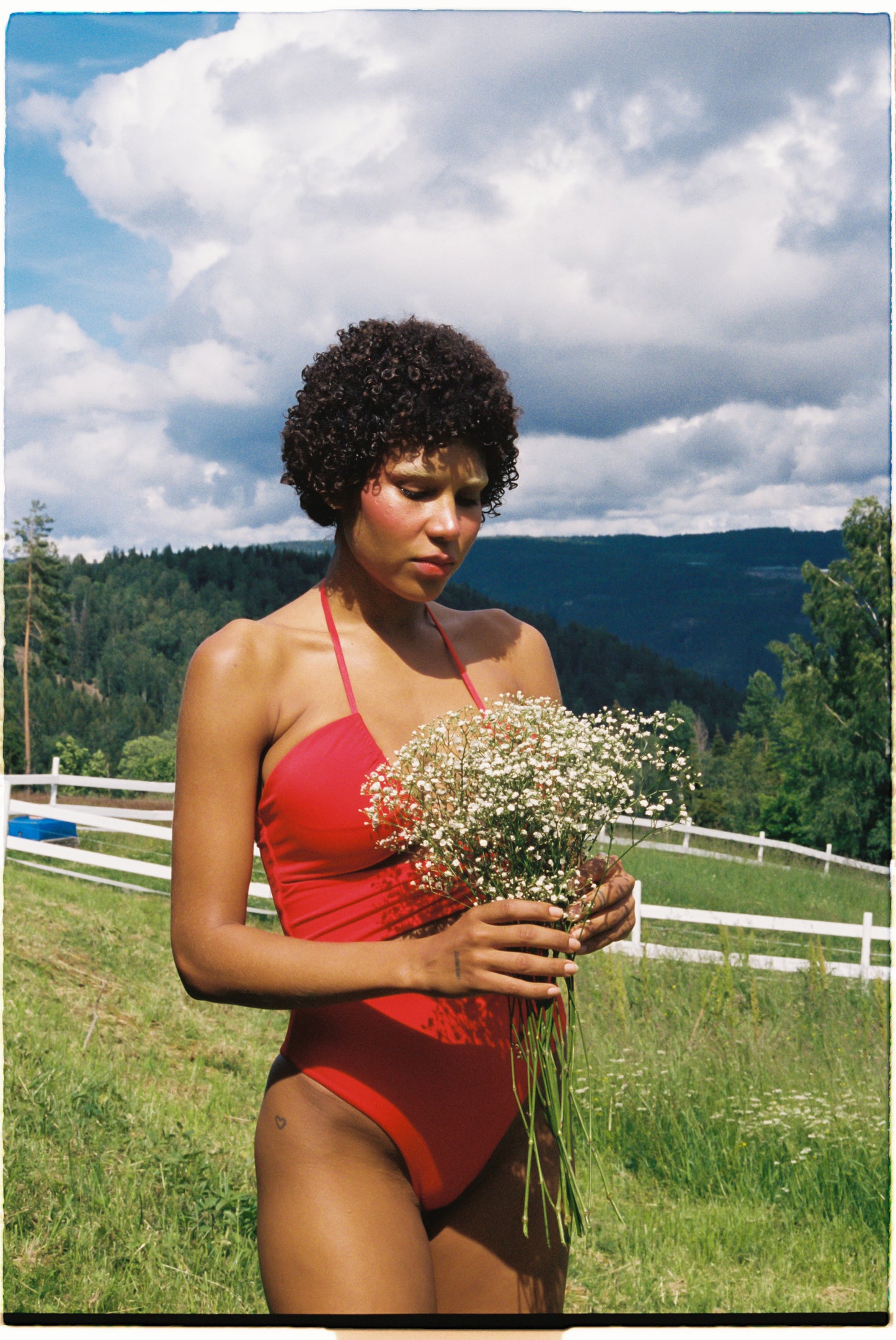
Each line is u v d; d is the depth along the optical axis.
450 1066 1.54
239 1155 5.27
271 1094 1.56
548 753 1.42
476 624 1.83
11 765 78.94
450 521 1.44
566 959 1.33
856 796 47.25
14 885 10.78
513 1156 1.61
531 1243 1.58
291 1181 1.48
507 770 1.35
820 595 48.06
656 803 1.41
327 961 1.34
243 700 1.49
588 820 1.40
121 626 103.94
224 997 1.41
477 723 1.47
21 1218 4.02
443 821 1.39
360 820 1.48
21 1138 4.72
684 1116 5.86
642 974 7.91
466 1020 1.55
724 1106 6.02
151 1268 3.85
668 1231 4.67
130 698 89.56
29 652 82.75
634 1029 7.01
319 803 1.48
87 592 105.50
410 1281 1.43
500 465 1.56
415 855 1.49
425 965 1.31
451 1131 1.54
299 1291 1.43
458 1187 1.57
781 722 52.94
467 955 1.29
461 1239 1.58
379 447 1.43
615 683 110.88
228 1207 4.41
